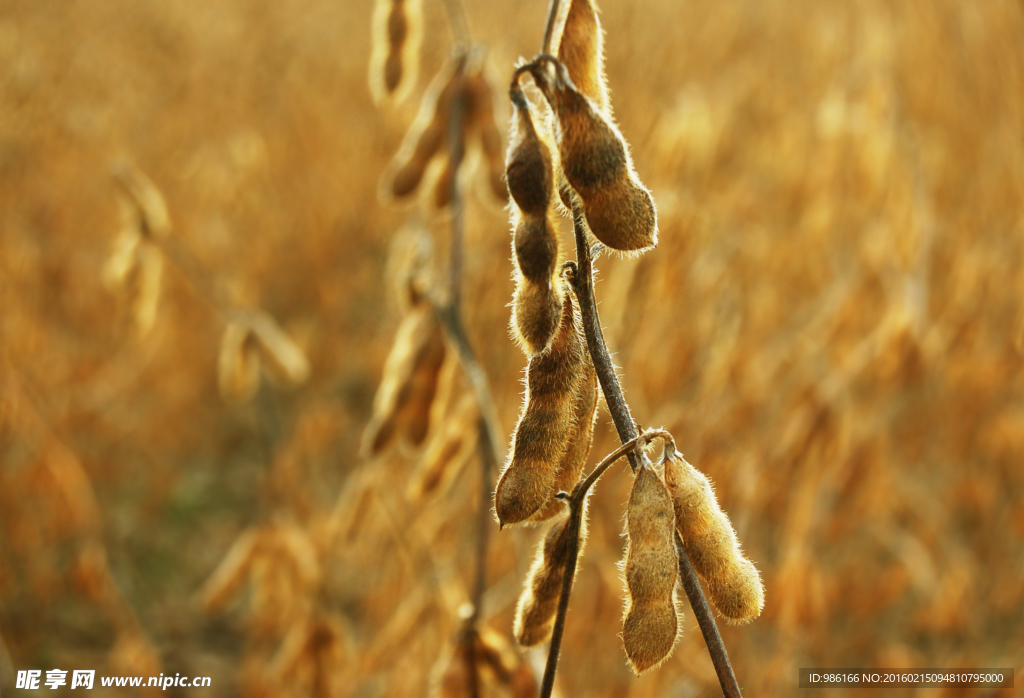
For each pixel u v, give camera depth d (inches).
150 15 280.1
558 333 44.6
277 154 263.1
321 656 141.0
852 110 177.0
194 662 180.5
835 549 175.0
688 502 43.7
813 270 191.3
